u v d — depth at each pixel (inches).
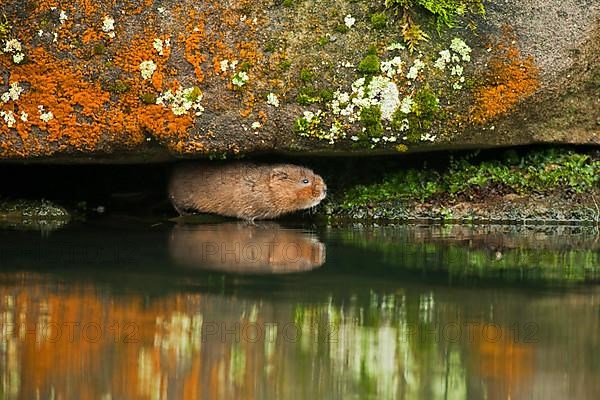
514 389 195.9
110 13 333.7
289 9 339.6
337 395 192.7
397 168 410.3
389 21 340.2
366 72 342.6
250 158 404.8
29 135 341.7
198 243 338.6
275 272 289.9
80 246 330.6
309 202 393.7
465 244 336.2
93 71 336.8
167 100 341.7
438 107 347.6
